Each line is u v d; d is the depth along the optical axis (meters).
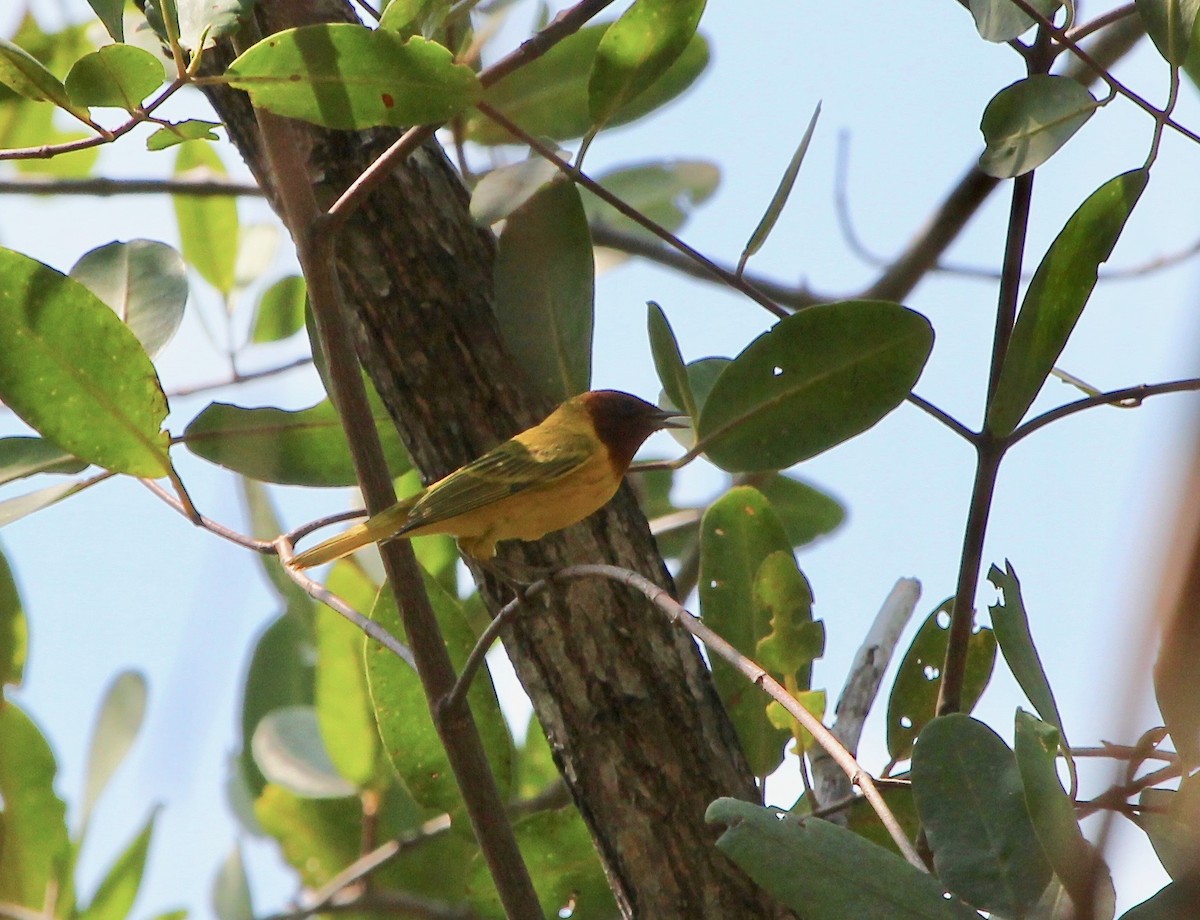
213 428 8.53
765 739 8.27
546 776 10.71
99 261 8.55
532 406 8.19
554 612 7.70
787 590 8.04
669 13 7.14
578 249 8.00
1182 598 1.85
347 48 6.05
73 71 6.00
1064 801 4.90
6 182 11.85
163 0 5.97
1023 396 6.75
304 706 11.39
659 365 7.58
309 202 6.92
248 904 10.48
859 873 5.20
